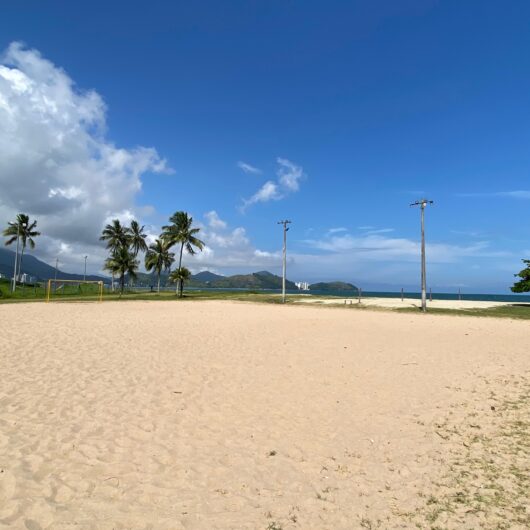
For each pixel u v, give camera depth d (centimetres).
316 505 381
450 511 374
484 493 406
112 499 377
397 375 877
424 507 381
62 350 1034
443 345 1257
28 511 348
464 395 741
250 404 668
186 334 1377
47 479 404
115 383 754
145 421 575
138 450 483
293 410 646
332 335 1431
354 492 407
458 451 506
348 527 347
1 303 2958
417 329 1652
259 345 1193
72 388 711
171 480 418
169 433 538
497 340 1373
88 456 460
